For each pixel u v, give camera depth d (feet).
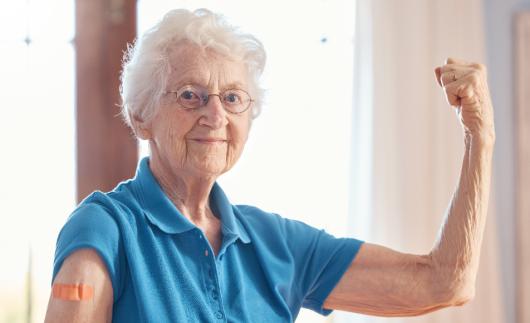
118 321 3.89
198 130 4.25
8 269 8.52
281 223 4.97
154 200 4.29
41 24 8.68
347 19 9.24
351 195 8.95
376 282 4.80
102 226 3.89
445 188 9.32
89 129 8.82
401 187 9.15
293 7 9.13
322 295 4.87
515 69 9.69
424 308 4.89
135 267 3.92
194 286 4.09
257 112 4.64
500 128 9.77
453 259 4.72
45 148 8.68
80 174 8.80
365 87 9.06
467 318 9.25
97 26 8.85
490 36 9.87
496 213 9.67
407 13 9.25
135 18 8.93
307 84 9.13
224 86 4.30
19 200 8.57
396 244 9.09
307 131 9.11
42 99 8.68
